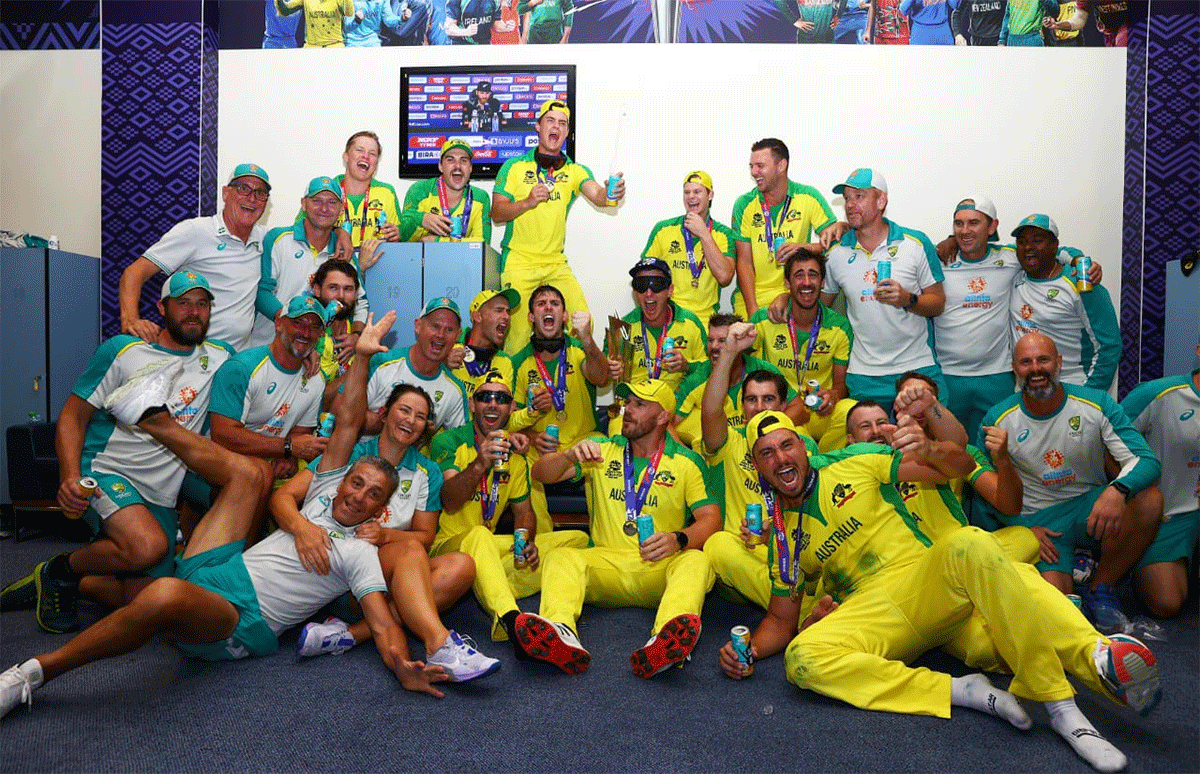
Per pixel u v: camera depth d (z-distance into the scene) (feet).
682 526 11.33
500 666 8.48
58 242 19.08
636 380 11.37
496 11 18.34
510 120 18.30
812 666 8.20
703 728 7.72
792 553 9.40
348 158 16.66
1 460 16.15
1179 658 9.77
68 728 7.59
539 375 13.57
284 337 11.16
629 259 18.43
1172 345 16.56
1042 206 17.99
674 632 8.67
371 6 18.49
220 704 8.18
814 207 15.88
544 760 7.07
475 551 10.19
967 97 17.98
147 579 10.74
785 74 18.15
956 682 8.08
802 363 14.25
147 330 11.01
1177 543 11.55
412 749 7.26
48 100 19.21
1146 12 17.69
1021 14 17.83
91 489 9.82
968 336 14.55
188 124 18.71
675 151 18.31
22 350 16.85
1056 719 7.38
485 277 15.44
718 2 18.16
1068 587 11.34
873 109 18.08
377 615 8.93
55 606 10.38
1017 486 8.94
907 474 8.96
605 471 11.40
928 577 8.13
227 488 9.90
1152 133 17.80
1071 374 14.37
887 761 7.02
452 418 12.48
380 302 15.37
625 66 18.28
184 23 18.63
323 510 9.75
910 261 14.14
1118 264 17.98
